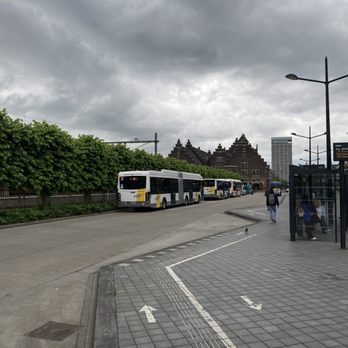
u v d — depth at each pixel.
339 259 9.05
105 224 18.64
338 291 6.28
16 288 6.91
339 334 4.48
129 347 4.21
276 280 7.05
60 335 4.75
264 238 12.85
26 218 18.92
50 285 7.15
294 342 4.26
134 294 6.24
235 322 4.92
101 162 26.84
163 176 30.41
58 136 21.89
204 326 4.80
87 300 6.24
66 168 22.91
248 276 7.39
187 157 129.75
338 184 11.70
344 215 10.55
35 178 20.28
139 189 27.19
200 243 11.90
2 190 19.72
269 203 18.53
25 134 19.64
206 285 6.76
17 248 11.38
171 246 11.34
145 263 8.77
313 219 12.12
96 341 4.32
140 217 22.91
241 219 21.48
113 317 5.11
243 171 125.81
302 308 5.43
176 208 31.97
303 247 10.90
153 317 5.14
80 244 12.23
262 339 4.36
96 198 29.78
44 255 10.27
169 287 6.66
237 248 10.82
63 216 22.20
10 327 5.02
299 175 12.11
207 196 50.72
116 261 9.45
